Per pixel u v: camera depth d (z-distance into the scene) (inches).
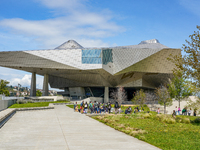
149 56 2001.7
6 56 1857.8
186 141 404.5
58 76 2493.8
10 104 1270.9
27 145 324.5
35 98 2068.2
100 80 2358.5
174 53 2010.3
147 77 2554.1
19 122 613.3
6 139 370.9
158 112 1224.8
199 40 669.3
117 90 2635.3
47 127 519.8
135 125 599.8
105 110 1117.1
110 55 2110.0
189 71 689.0
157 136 446.0
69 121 649.6
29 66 1915.6
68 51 1963.6
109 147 321.1
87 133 444.8
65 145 328.2
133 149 312.0
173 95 1583.4
